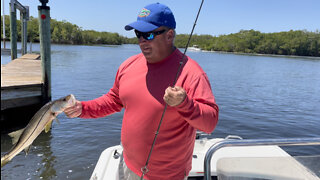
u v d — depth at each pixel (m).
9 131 5.84
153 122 1.46
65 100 1.57
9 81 6.68
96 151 5.02
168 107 1.37
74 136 5.67
